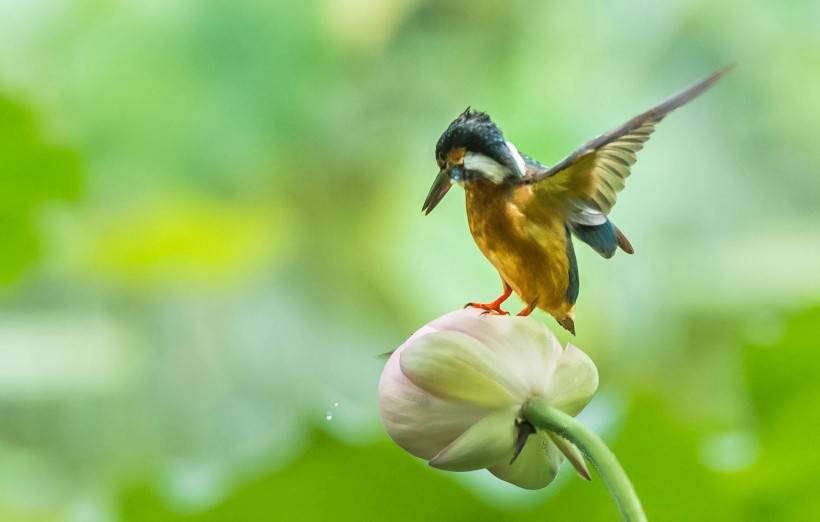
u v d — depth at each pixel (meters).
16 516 6.46
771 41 9.65
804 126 9.66
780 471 5.07
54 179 6.19
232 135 9.46
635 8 9.53
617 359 9.46
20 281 6.48
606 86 9.48
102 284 8.97
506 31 9.66
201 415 9.30
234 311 9.50
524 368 4.73
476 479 5.01
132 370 9.00
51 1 9.07
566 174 4.72
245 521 5.03
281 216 9.59
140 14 9.29
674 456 5.04
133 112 9.27
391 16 9.63
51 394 8.59
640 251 9.57
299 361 9.71
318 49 9.60
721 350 9.57
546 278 4.75
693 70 9.59
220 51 9.41
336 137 9.70
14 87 6.01
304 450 5.00
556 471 4.74
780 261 9.55
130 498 5.05
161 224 8.85
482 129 4.75
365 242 9.83
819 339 5.07
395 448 5.00
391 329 9.84
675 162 9.66
